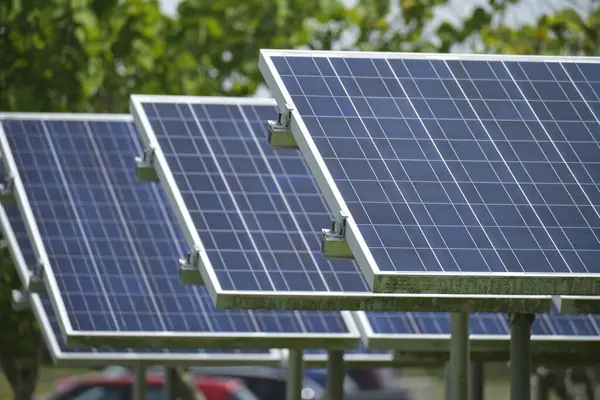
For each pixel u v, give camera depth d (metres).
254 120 24.56
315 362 33.00
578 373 40.78
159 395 51.28
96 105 40.47
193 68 41.06
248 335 24.12
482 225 16.83
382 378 69.00
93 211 27.11
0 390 65.19
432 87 18.97
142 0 41.03
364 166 17.42
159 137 23.69
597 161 18.03
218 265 20.08
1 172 30.91
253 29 42.78
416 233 16.56
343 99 18.52
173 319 24.34
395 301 19.20
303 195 22.56
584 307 19.73
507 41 42.09
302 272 20.08
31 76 38.75
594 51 41.34
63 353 27.70
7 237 28.50
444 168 17.64
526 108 18.89
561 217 17.12
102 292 24.75
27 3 38.56
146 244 26.38
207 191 22.27
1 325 35.25
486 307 19.39
